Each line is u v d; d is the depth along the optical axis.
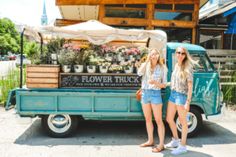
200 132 6.93
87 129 7.01
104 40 6.23
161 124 5.52
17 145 5.78
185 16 11.98
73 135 6.48
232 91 10.10
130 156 5.29
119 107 6.12
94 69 6.19
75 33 6.19
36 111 6.02
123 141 6.15
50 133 6.23
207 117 6.32
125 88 6.23
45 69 6.03
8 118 7.96
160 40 6.11
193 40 12.17
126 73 6.22
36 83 6.05
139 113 6.13
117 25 11.68
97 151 5.52
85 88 6.18
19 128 6.98
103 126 7.32
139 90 5.87
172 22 11.88
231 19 12.73
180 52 5.24
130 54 6.43
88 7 12.54
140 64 6.15
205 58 6.45
